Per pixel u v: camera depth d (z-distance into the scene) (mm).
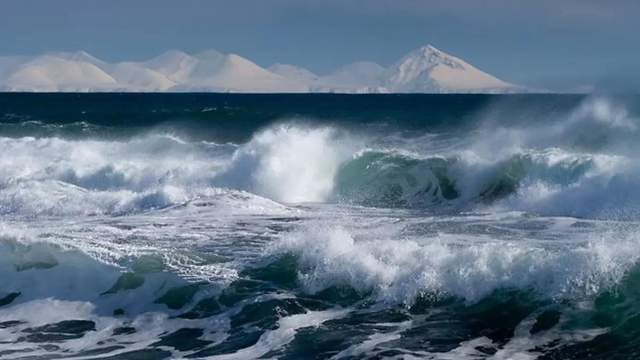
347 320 17359
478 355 15164
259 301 18531
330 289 18906
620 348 15250
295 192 36562
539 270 17578
